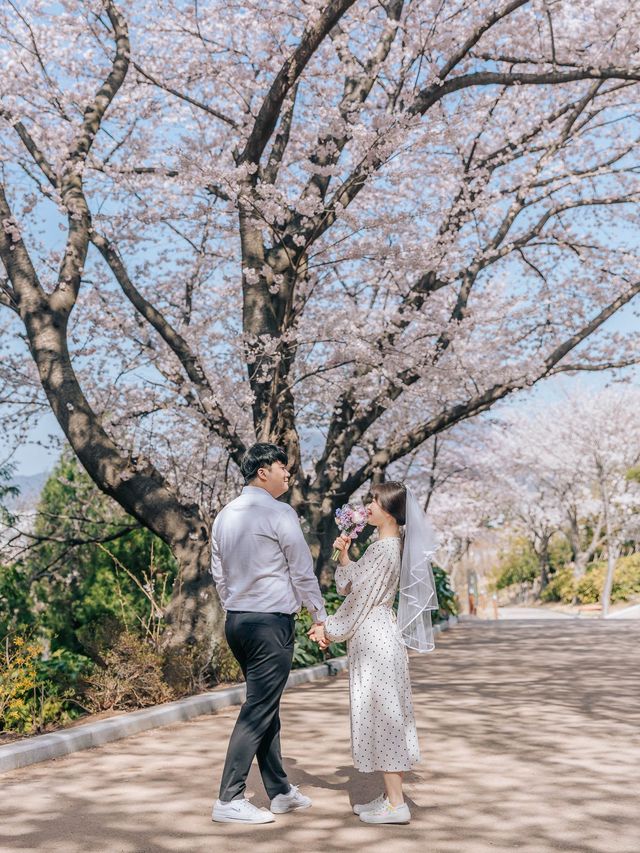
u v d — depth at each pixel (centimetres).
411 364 1421
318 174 1213
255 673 467
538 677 1034
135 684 829
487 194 1406
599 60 1365
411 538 498
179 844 422
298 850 413
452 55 1248
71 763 604
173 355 1455
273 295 1258
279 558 474
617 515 4019
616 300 1521
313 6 1043
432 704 842
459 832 441
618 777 554
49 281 1470
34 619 1388
